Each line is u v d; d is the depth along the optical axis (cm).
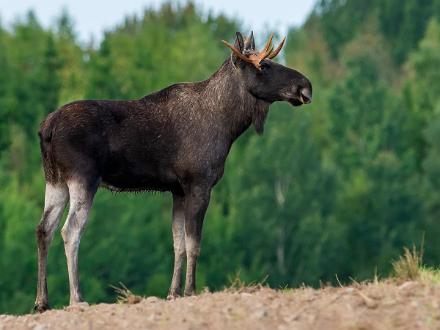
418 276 3775
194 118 4281
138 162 4219
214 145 4278
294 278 17750
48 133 4116
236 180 19450
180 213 4300
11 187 16962
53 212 4116
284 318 3216
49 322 3491
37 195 17125
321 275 18075
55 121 4116
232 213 18450
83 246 15312
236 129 4344
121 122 4194
